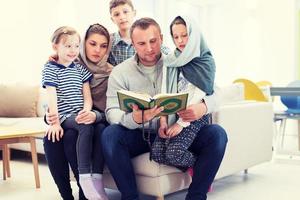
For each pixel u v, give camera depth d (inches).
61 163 89.0
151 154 82.0
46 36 183.5
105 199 85.7
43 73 89.2
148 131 83.0
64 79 88.6
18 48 175.5
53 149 87.7
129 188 80.8
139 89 86.0
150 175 82.9
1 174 131.2
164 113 75.7
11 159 159.2
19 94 165.2
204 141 81.7
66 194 91.4
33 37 180.1
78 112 87.6
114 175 80.7
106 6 200.5
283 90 141.4
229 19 265.9
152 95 85.4
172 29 82.5
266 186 111.3
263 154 121.6
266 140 123.1
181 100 73.2
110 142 79.4
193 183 81.2
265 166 141.9
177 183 86.9
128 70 86.7
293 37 235.1
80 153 83.3
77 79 89.6
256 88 146.8
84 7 191.9
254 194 102.3
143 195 100.5
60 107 88.2
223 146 81.4
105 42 92.4
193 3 265.1
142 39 82.7
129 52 96.6
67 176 90.9
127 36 98.3
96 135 85.4
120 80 86.3
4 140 107.6
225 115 101.4
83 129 83.8
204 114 82.6
